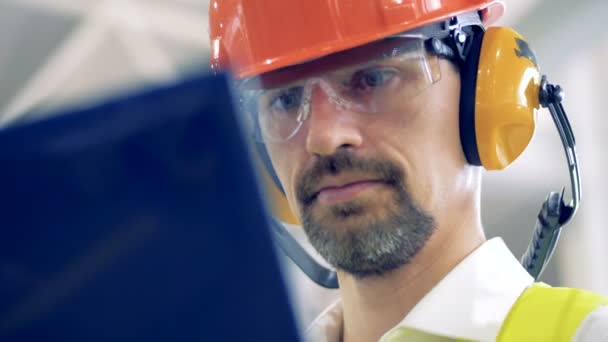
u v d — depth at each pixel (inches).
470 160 58.4
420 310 55.2
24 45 159.0
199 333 16.4
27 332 16.4
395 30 55.4
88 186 15.9
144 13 162.7
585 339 50.1
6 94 162.9
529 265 62.6
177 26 165.9
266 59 57.7
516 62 58.1
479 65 57.4
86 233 16.1
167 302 16.5
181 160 15.9
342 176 54.6
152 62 166.9
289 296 16.3
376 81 55.3
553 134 155.8
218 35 62.9
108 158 15.8
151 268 16.3
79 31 161.3
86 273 16.3
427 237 55.9
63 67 164.2
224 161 15.9
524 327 52.7
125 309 16.5
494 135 57.0
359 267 56.0
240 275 16.3
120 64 166.1
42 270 16.3
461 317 54.6
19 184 15.7
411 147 54.9
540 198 156.5
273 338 16.3
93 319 16.5
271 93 57.4
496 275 56.8
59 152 15.7
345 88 55.3
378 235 54.7
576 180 60.4
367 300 59.3
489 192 157.2
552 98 59.1
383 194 54.7
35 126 15.6
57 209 15.9
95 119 15.7
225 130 15.7
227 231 16.2
